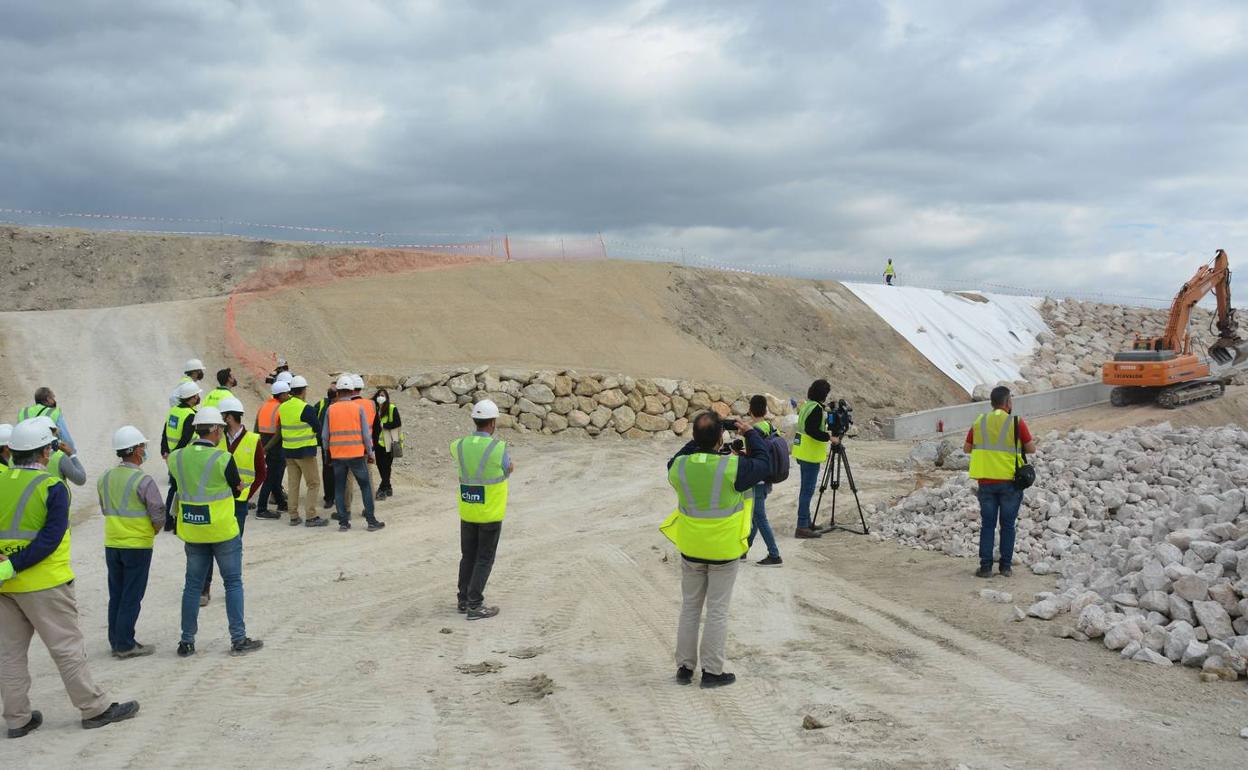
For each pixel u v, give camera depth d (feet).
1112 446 42.45
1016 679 20.63
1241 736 16.99
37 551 17.81
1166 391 100.99
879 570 33.09
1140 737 17.03
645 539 39.45
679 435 76.13
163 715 19.27
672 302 106.42
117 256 145.38
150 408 57.52
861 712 18.65
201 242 152.76
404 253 106.52
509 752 16.94
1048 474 39.42
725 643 22.35
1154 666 21.33
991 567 31.71
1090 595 25.49
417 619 27.02
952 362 118.32
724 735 17.61
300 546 37.14
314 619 26.99
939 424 91.97
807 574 32.50
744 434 20.83
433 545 37.47
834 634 24.86
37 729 18.72
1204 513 28.58
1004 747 16.63
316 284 89.97
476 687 20.83
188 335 72.38
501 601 29.09
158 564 33.68
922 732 17.47
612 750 16.94
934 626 25.41
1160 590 23.76
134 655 23.34
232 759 16.89
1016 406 100.78
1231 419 100.68
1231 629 21.72
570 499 50.08
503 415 70.13
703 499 20.22
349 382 42.86
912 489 51.80
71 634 18.54
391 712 19.26
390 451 47.67
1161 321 148.15
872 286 131.85
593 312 95.45
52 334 70.54
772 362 100.37
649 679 21.26
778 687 20.45
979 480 31.27
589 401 73.46
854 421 93.30
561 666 22.41
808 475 39.27
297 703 19.93
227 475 23.38
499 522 27.22
